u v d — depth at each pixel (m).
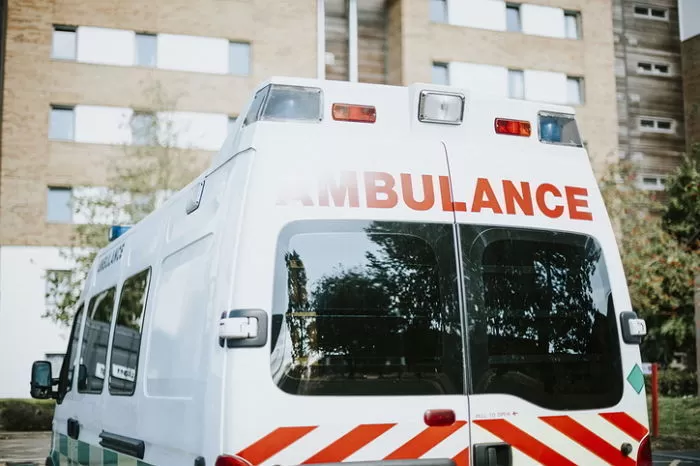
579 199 3.79
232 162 3.49
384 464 3.18
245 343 3.09
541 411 3.45
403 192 3.47
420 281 3.39
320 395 3.15
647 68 37.78
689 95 37.88
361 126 3.53
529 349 3.48
